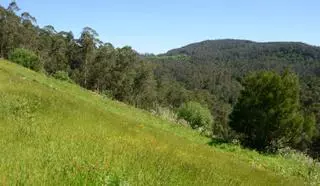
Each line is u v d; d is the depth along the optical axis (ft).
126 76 383.24
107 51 388.37
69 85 146.00
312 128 124.77
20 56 194.29
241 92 123.85
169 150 51.80
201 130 138.62
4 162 26.40
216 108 505.25
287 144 120.98
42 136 37.96
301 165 98.27
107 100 141.18
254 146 119.65
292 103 118.93
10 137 35.94
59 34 399.03
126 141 46.16
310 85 427.33
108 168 28.17
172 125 128.67
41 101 64.28
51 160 28.35
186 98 496.64
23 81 90.63
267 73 120.98
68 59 398.01
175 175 34.47
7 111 49.93
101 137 43.98
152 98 404.57
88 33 379.96
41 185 22.98
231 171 52.29
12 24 350.43
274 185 52.75
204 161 52.95
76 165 27.22
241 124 121.08
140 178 28.19
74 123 53.72
